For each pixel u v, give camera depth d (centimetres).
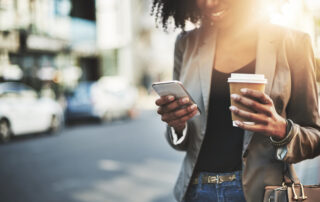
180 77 150
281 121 108
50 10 1905
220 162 130
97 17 2414
